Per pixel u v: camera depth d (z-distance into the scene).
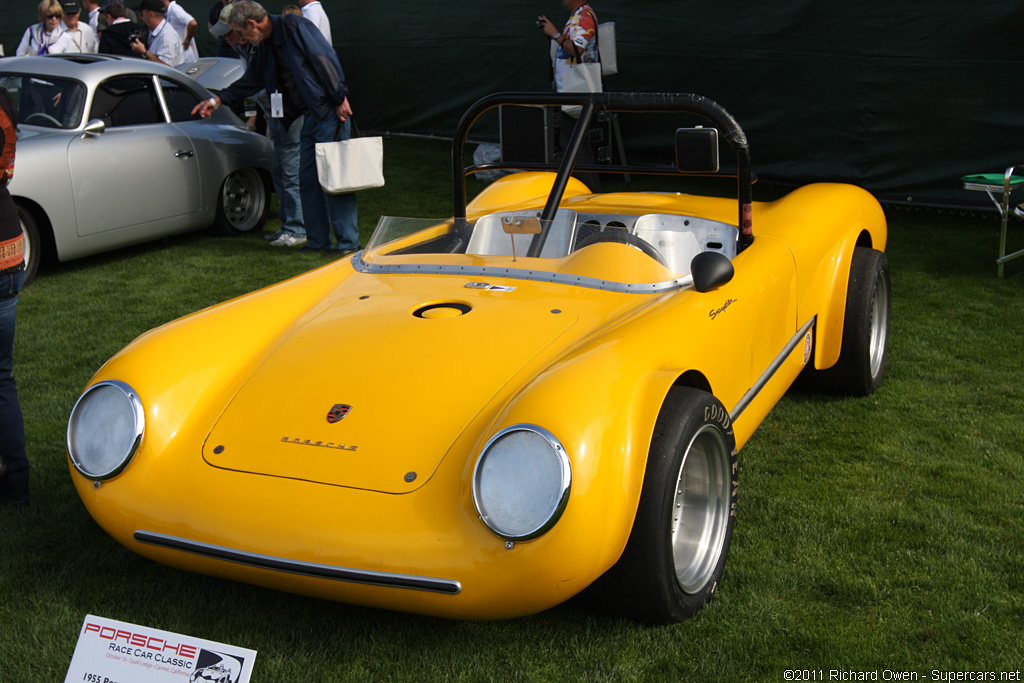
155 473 2.26
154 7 9.00
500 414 2.10
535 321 2.61
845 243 3.72
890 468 3.27
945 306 5.25
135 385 2.35
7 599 2.50
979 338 4.70
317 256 6.57
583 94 3.54
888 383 4.11
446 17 10.68
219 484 2.19
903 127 7.64
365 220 7.54
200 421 2.38
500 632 2.33
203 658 1.98
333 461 2.17
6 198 2.84
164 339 2.55
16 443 2.97
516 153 4.50
